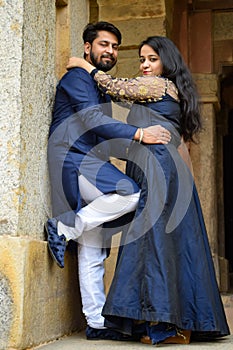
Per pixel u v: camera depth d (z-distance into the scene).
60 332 6.26
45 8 6.32
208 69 10.42
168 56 6.37
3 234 5.56
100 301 6.29
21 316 5.36
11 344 5.33
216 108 10.62
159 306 5.59
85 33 6.64
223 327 6.03
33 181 5.90
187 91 6.34
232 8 10.45
